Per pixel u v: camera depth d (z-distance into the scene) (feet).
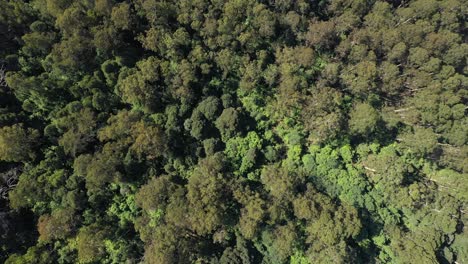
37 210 178.09
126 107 197.47
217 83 202.59
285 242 165.48
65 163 185.26
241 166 187.93
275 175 177.47
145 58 201.98
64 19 187.11
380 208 189.37
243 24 204.13
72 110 184.24
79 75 199.11
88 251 162.40
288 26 212.64
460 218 190.19
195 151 188.75
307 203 169.78
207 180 171.22
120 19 191.52
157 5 197.36
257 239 177.47
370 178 193.67
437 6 212.43
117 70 196.13
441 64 210.18
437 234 181.78
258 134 197.47
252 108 198.59
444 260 186.09
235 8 202.39
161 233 165.58
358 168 196.13
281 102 191.11
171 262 159.12
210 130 193.47
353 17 209.15
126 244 176.14
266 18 201.98
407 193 184.65
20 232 173.88
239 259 171.32
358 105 196.13
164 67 189.37
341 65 205.77
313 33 204.95
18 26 197.57
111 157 174.19
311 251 171.32
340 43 208.03
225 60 193.88
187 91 189.37
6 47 198.90
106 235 171.12
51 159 180.96
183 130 193.88
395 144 200.64
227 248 173.99
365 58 203.92
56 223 165.27
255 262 175.94
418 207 188.65
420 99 199.62
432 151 190.60
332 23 203.10
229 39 200.03
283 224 175.52
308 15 220.84
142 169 186.60
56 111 191.31
